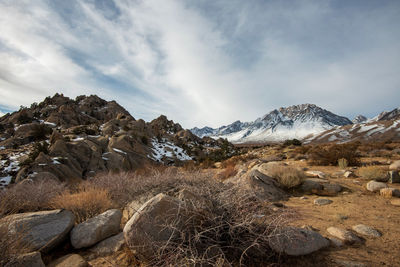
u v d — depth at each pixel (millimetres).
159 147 39500
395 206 4859
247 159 19328
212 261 2441
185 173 6309
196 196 3488
